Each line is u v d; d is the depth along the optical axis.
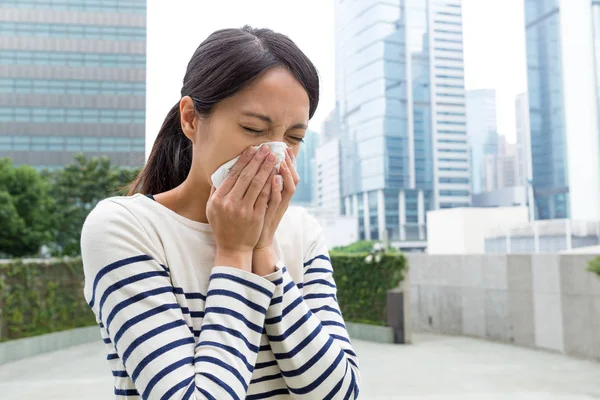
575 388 5.53
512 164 78.19
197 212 0.93
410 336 8.87
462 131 74.88
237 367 0.78
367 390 5.53
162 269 0.85
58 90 61.16
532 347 8.12
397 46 74.88
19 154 59.78
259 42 0.86
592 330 7.05
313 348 0.86
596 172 65.62
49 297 9.27
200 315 0.86
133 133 61.72
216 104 0.84
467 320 9.44
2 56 60.62
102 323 0.88
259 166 0.84
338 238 62.50
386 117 73.62
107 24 62.44
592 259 7.04
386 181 72.56
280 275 0.87
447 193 73.50
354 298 9.74
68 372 6.95
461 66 75.69
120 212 0.87
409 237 71.69
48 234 20.92
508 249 32.56
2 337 8.07
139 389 0.78
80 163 20.61
